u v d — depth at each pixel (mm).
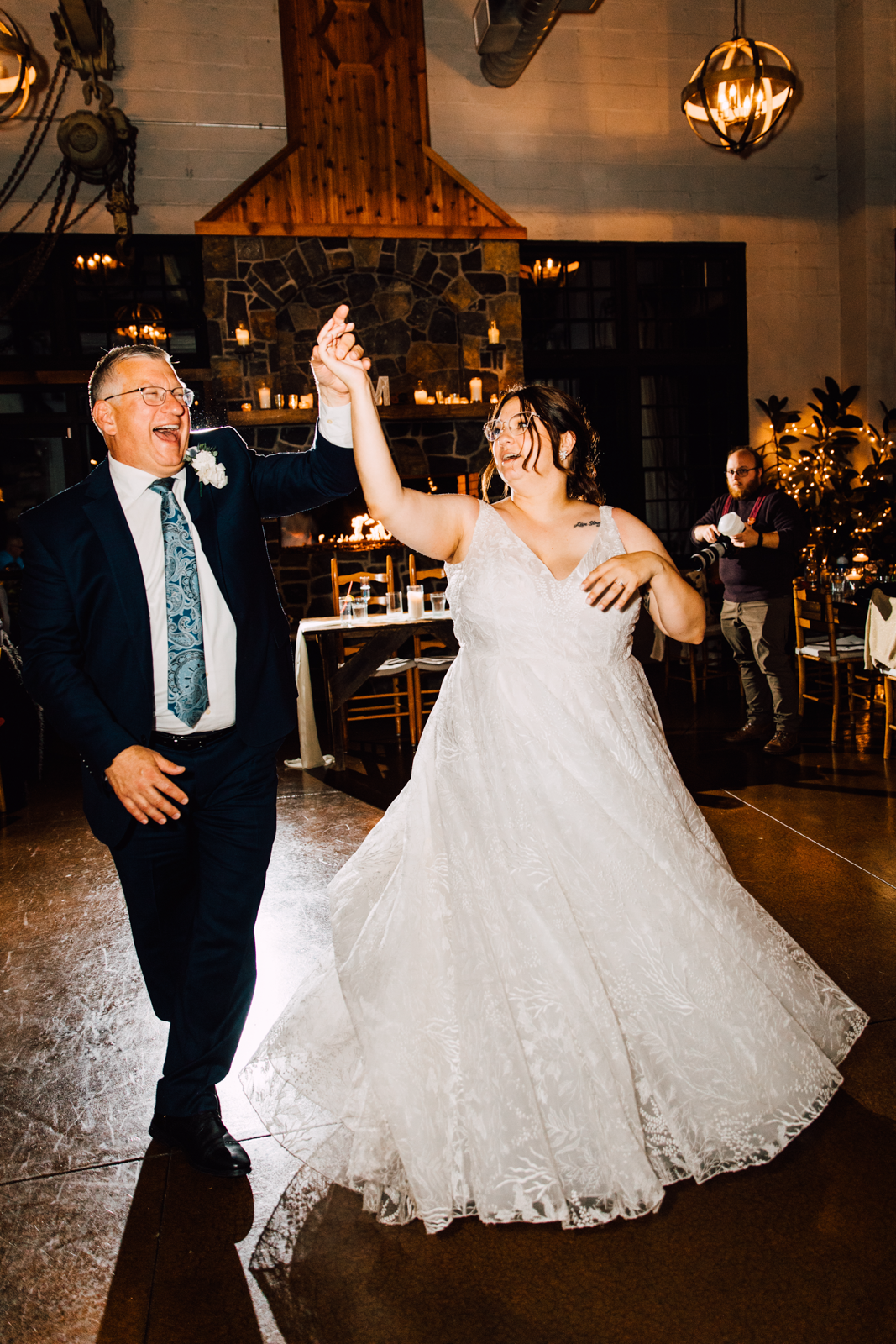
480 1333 1569
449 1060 1744
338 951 1906
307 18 7172
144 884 1971
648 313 8266
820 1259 1678
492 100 7676
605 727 1868
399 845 1995
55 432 7422
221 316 7250
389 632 5523
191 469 1917
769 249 8281
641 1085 1813
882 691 5766
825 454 8094
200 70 7191
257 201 7219
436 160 7453
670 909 1821
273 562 7477
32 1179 2035
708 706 6637
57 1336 1620
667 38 7898
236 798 1986
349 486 1994
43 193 6801
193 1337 1600
